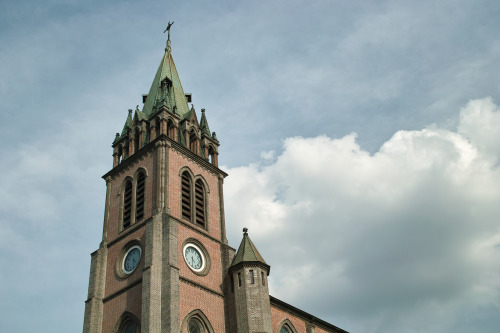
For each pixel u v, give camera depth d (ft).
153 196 205.26
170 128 228.63
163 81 249.55
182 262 192.13
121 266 199.82
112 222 216.13
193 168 223.30
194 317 184.55
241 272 197.06
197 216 213.25
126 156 232.53
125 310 186.19
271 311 205.46
